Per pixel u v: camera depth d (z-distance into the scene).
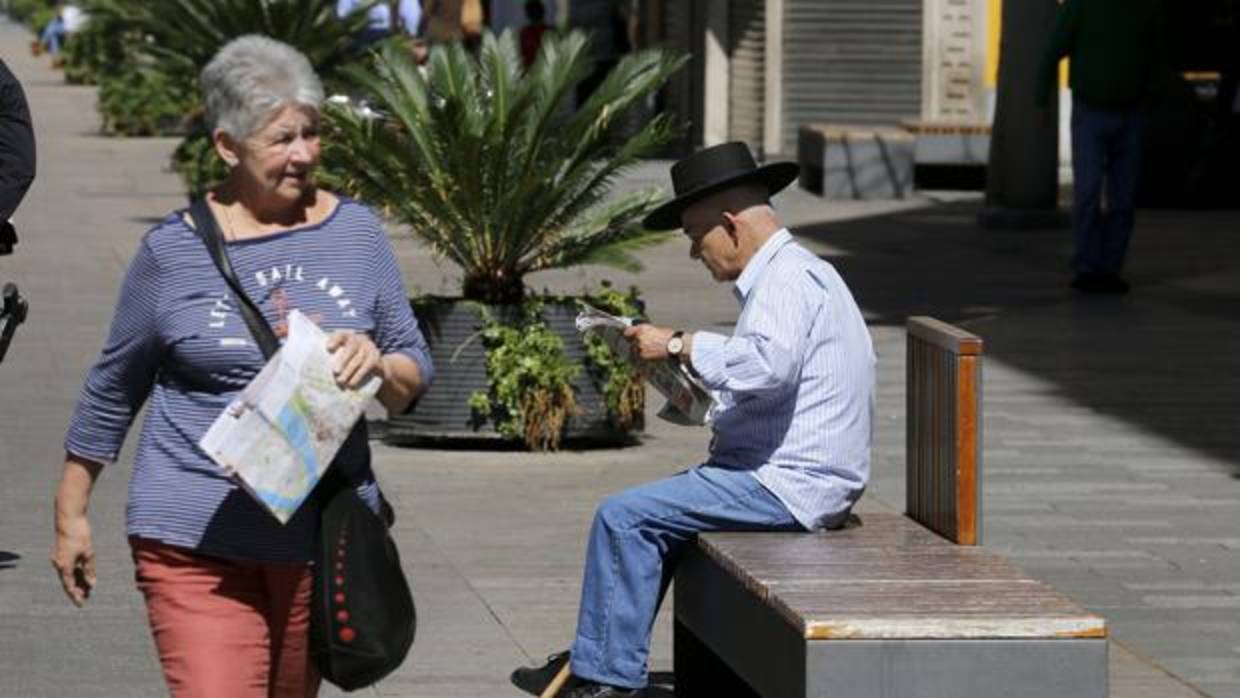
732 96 51.56
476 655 13.27
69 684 12.55
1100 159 29.39
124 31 49.94
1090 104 29.23
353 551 8.88
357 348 8.75
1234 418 21.12
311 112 8.93
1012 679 9.61
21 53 109.50
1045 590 10.24
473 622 14.02
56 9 101.19
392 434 20.14
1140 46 29.14
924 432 11.93
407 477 18.61
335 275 9.02
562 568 15.44
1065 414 21.33
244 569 8.98
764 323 11.58
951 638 9.58
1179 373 23.55
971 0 48.41
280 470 8.60
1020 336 26.09
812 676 9.58
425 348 9.35
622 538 11.70
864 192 43.41
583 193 19.80
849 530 11.77
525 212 19.50
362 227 9.14
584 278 30.55
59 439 19.86
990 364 24.11
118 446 9.18
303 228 9.03
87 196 43.81
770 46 49.44
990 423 20.89
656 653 13.53
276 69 8.84
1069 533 16.58
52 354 24.39
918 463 12.05
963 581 10.42
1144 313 27.92
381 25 40.19
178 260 8.92
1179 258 33.47
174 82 39.22
